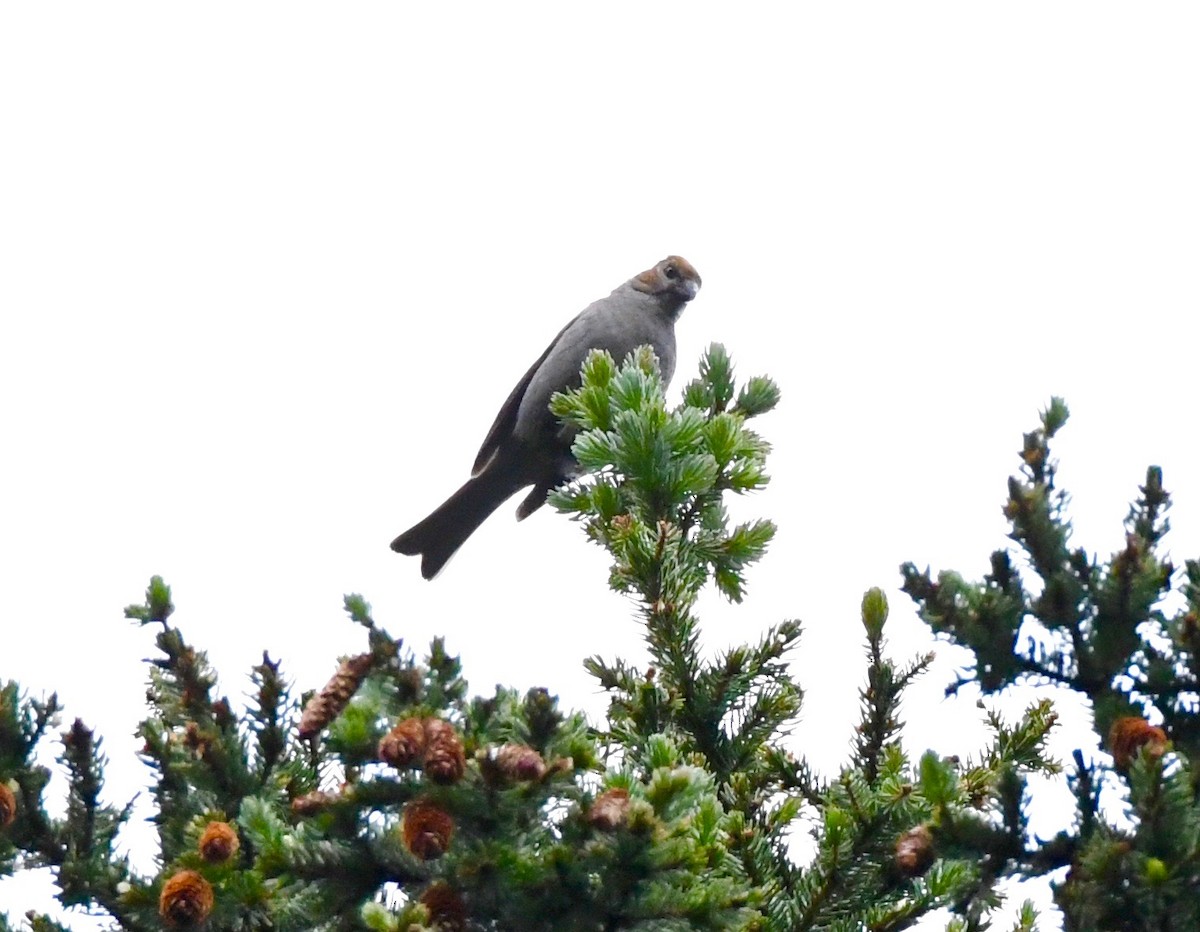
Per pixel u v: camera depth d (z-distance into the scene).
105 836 5.09
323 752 5.47
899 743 5.88
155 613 5.56
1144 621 4.57
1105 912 3.88
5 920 4.99
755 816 5.86
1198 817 3.90
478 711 4.21
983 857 4.09
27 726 4.98
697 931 4.04
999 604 4.61
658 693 6.05
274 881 4.43
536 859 4.00
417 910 3.85
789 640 6.40
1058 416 5.05
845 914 5.07
